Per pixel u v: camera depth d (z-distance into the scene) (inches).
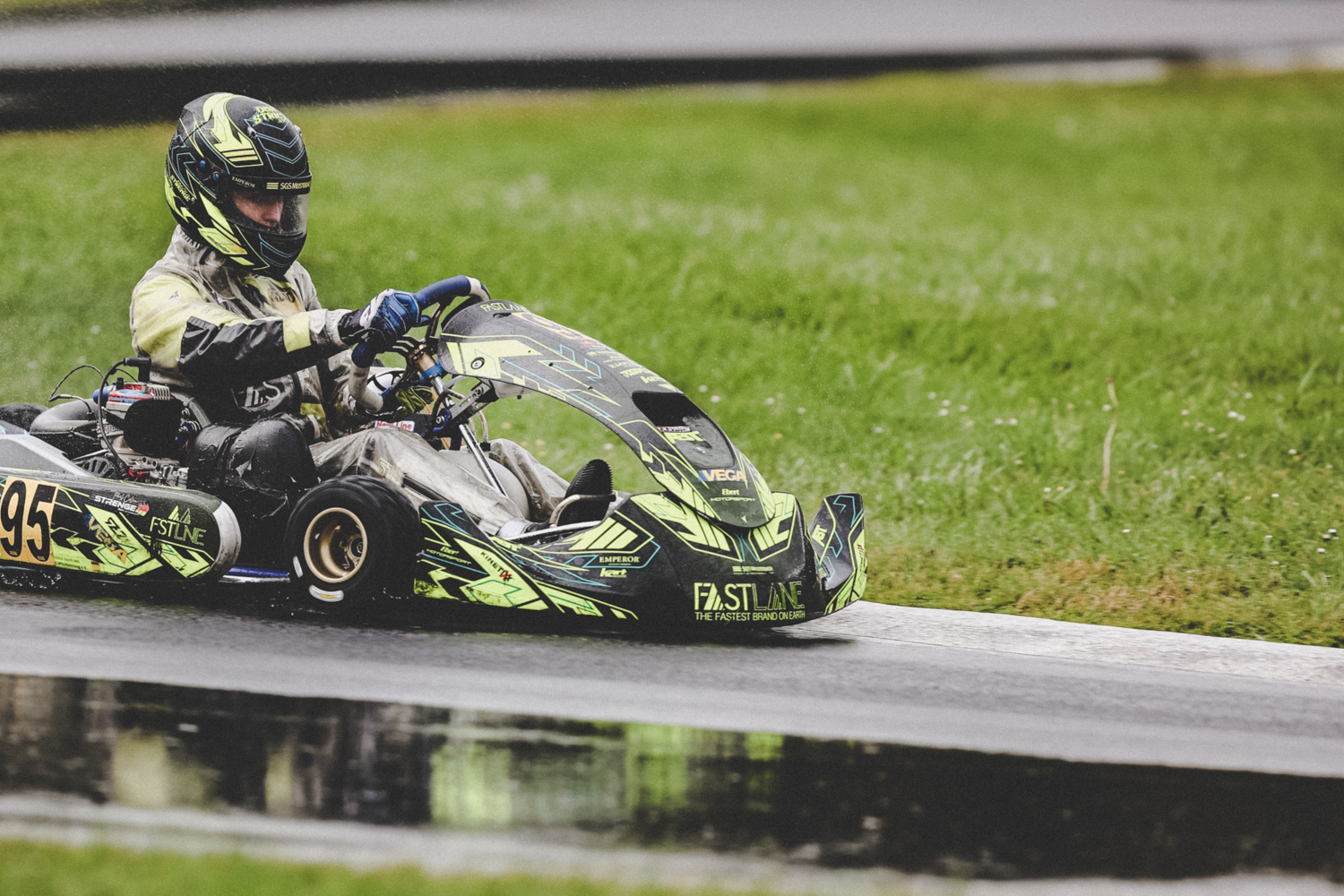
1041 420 1392.7
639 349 1561.3
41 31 3235.7
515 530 772.6
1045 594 957.8
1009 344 1624.0
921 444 1331.2
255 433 803.4
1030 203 2364.7
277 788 522.6
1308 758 632.4
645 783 547.5
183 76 2827.3
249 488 802.2
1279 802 573.0
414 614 785.6
